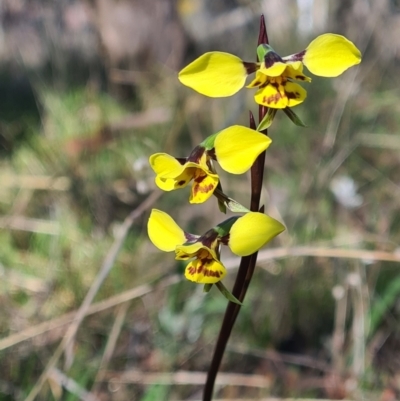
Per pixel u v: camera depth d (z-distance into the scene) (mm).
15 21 636
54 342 275
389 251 288
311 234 312
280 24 496
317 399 255
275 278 302
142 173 370
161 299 304
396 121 413
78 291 304
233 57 170
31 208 375
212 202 367
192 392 269
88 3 531
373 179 364
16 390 259
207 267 170
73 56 539
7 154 444
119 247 266
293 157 389
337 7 471
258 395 265
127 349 281
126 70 531
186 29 597
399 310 293
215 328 291
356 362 262
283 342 290
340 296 278
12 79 583
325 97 414
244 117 406
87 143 394
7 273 320
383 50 450
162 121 423
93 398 249
